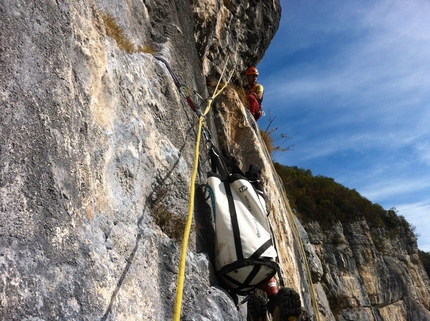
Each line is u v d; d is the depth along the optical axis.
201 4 6.49
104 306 1.90
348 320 22.09
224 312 2.81
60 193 1.87
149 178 2.93
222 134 6.41
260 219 3.22
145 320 2.19
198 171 3.79
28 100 1.85
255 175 3.70
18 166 1.70
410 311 26.03
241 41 8.76
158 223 2.81
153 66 3.77
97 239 2.08
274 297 3.05
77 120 2.17
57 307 1.64
